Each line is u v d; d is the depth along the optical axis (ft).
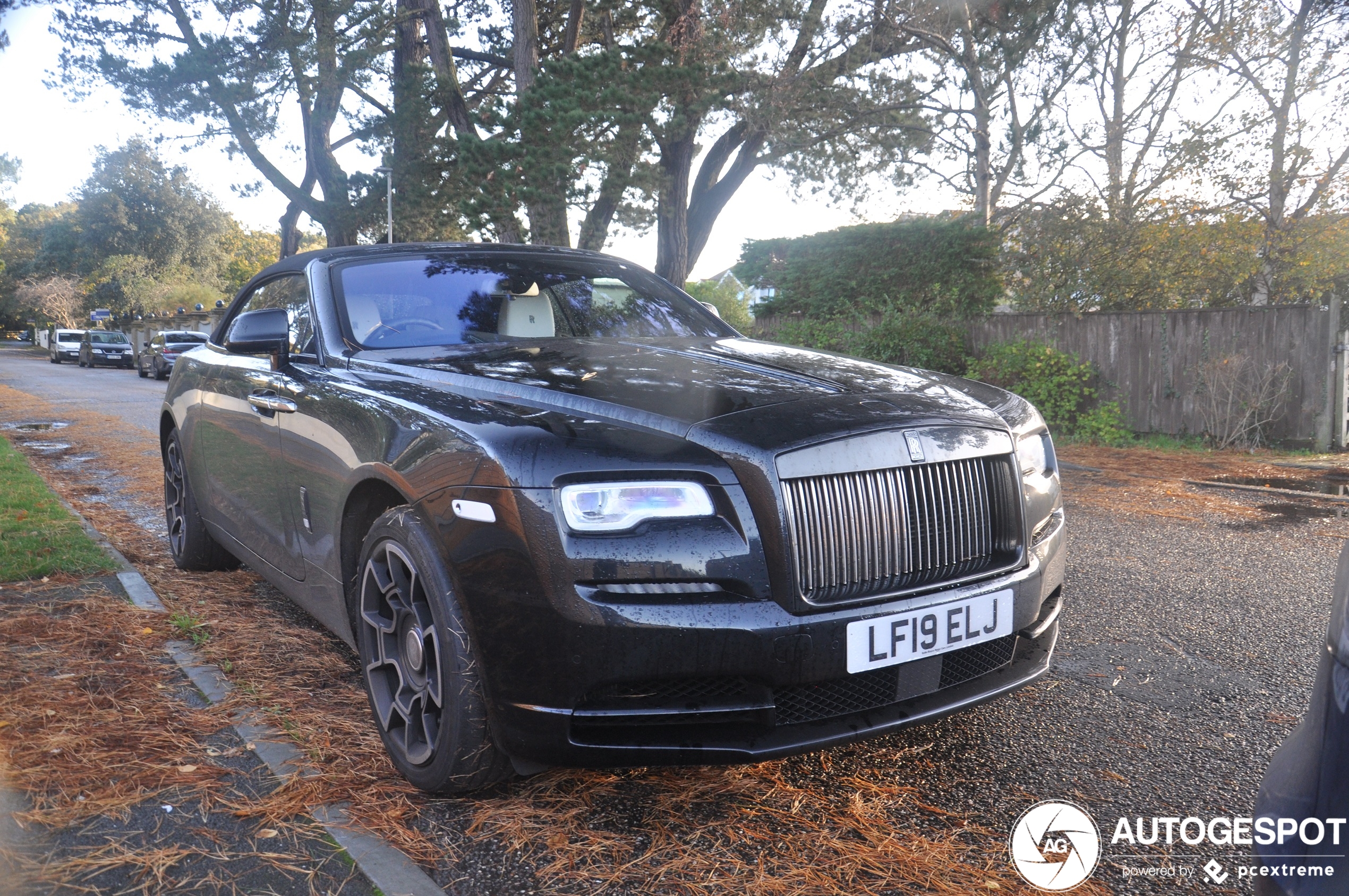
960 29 55.57
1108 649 11.09
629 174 51.39
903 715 6.87
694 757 6.36
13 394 59.11
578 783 7.57
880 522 6.77
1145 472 25.88
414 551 7.06
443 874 6.28
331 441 8.66
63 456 29.07
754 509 6.39
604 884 6.17
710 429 6.64
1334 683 3.91
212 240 213.66
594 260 12.55
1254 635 11.59
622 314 11.28
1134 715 9.12
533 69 54.19
